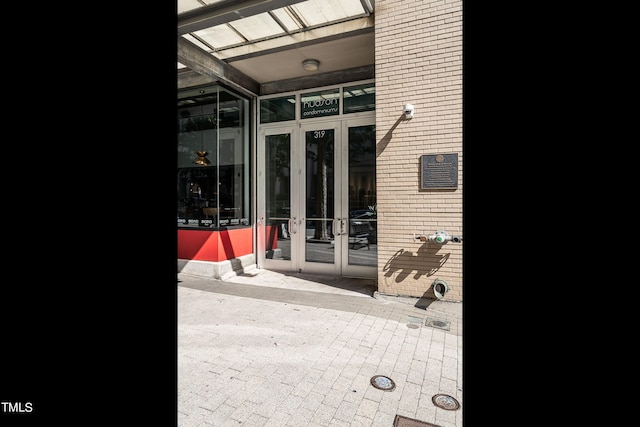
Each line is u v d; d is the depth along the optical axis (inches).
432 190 182.7
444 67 179.0
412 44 184.1
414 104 184.7
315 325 155.1
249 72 260.7
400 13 185.9
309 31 206.5
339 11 189.5
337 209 258.2
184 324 156.0
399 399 98.2
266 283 235.3
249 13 167.9
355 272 253.3
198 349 129.7
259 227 287.7
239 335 143.3
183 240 261.9
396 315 168.6
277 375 111.0
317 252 265.9
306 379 108.6
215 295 204.5
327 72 259.9
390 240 190.9
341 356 124.4
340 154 256.7
